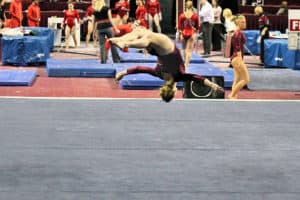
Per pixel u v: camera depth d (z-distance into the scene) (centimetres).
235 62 1852
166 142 1220
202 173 1019
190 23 2462
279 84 2247
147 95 2011
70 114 1480
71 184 950
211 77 1859
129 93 2045
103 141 1220
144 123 1393
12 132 1284
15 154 1116
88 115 1471
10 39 2659
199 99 1755
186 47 2489
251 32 3231
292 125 1400
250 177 1001
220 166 1062
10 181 961
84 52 3194
